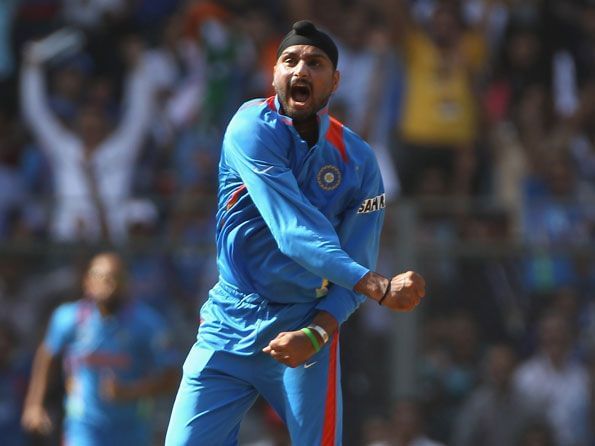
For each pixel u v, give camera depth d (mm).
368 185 17172
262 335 16953
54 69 40344
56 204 35312
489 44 41688
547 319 34531
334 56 16578
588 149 40344
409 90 39156
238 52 40500
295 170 16656
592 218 35219
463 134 38969
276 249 16844
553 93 42094
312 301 17031
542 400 34031
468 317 34562
